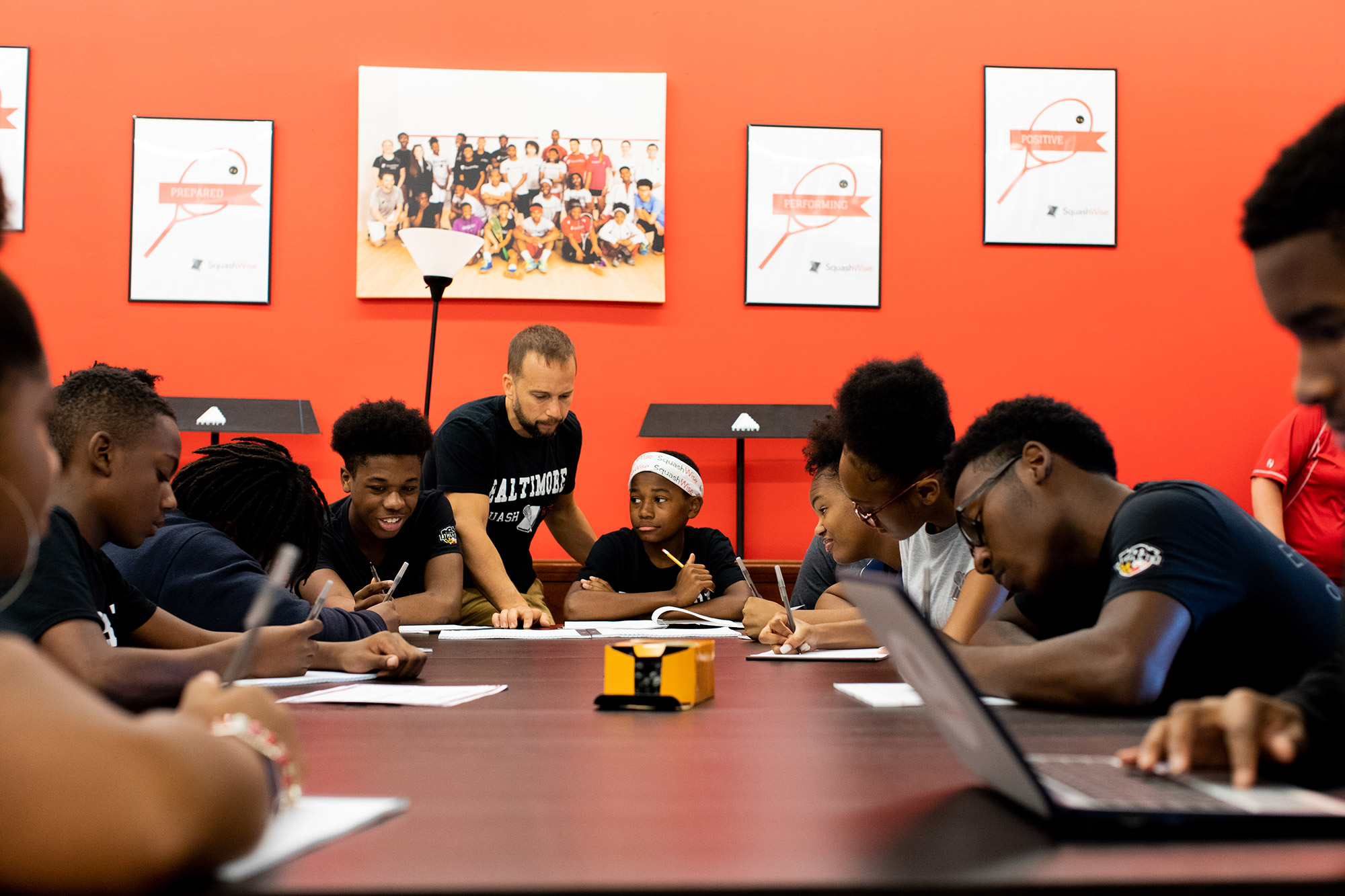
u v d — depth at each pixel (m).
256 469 1.73
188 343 3.49
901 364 1.61
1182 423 3.69
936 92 3.66
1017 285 3.67
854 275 3.64
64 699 0.43
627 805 0.61
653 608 2.57
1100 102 3.68
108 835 0.39
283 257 3.52
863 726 0.93
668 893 0.45
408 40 3.55
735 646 1.80
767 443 3.58
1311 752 0.65
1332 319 0.63
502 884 0.45
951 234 3.66
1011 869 0.48
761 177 3.62
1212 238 3.71
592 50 3.60
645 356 3.60
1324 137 0.62
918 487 1.60
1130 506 1.08
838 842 0.53
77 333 3.46
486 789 0.66
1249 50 3.72
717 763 0.75
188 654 1.21
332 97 3.54
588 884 0.45
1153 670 0.97
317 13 3.53
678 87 3.62
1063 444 1.15
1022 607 1.37
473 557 2.62
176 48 3.50
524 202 3.56
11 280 0.50
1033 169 3.67
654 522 2.86
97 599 1.27
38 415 0.50
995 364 3.66
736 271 3.62
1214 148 3.71
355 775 0.70
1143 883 0.46
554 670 1.40
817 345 3.64
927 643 0.57
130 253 3.47
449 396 3.53
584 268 3.57
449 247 2.89
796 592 2.64
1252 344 3.71
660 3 3.61
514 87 3.56
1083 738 0.85
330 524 2.44
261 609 0.71
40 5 3.46
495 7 3.57
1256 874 0.47
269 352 3.50
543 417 2.77
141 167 3.47
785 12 3.64
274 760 0.56
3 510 0.49
